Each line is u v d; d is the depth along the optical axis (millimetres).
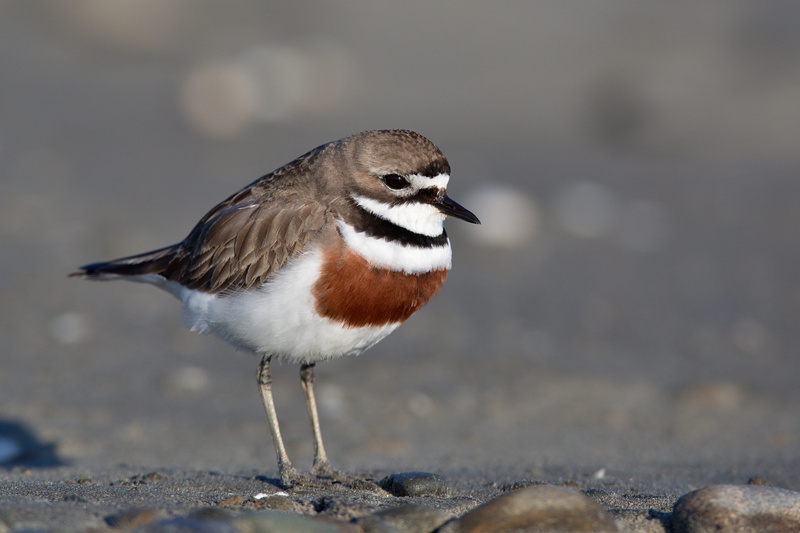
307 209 7074
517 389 11273
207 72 24844
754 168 21828
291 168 7477
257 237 7113
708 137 24328
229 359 12172
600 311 13812
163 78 27109
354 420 10453
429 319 13398
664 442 9797
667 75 26344
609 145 24266
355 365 11977
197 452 9328
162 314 13469
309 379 7773
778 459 9055
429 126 24688
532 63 30125
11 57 27359
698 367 12023
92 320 12891
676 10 30641
